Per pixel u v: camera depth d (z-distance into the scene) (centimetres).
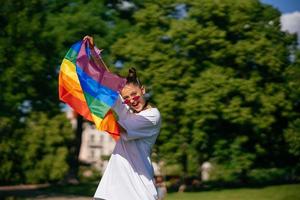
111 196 422
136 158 429
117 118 418
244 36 4250
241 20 4153
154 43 4041
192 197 3778
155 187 434
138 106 438
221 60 4150
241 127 4325
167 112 3969
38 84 4141
